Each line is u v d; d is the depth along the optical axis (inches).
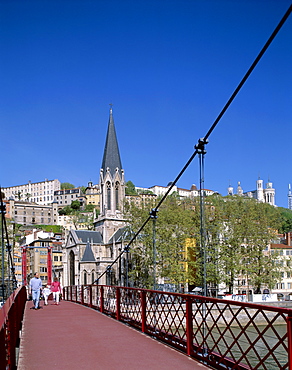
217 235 2588.6
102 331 748.6
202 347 506.0
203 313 495.5
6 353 362.3
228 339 1116.5
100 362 510.0
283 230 5349.4
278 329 1418.6
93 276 4114.2
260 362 368.5
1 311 375.6
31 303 1568.7
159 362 500.7
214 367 461.1
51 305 1434.5
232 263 2508.6
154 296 676.1
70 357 541.0
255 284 2709.2
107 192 4554.6
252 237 2613.2
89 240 4387.3
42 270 5615.2
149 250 2564.0
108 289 1034.1
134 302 794.8
